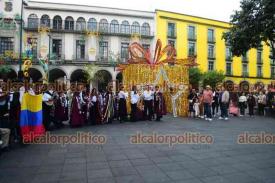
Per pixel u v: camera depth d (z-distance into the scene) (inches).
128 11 1305.4
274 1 525.0
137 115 429.4
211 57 1465.3
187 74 521.3
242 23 604.4
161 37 1339.8
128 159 191.2
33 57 1165.7
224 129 329.4
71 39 1246.3
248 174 156.6
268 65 1627.7
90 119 384.2
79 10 1244.5
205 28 1457.9
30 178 153.5
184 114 511.8
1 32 1170.6
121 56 1286.9
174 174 157.4
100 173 160.4
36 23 1206.9
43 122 319.3
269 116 526.3
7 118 246.8
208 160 187.3
